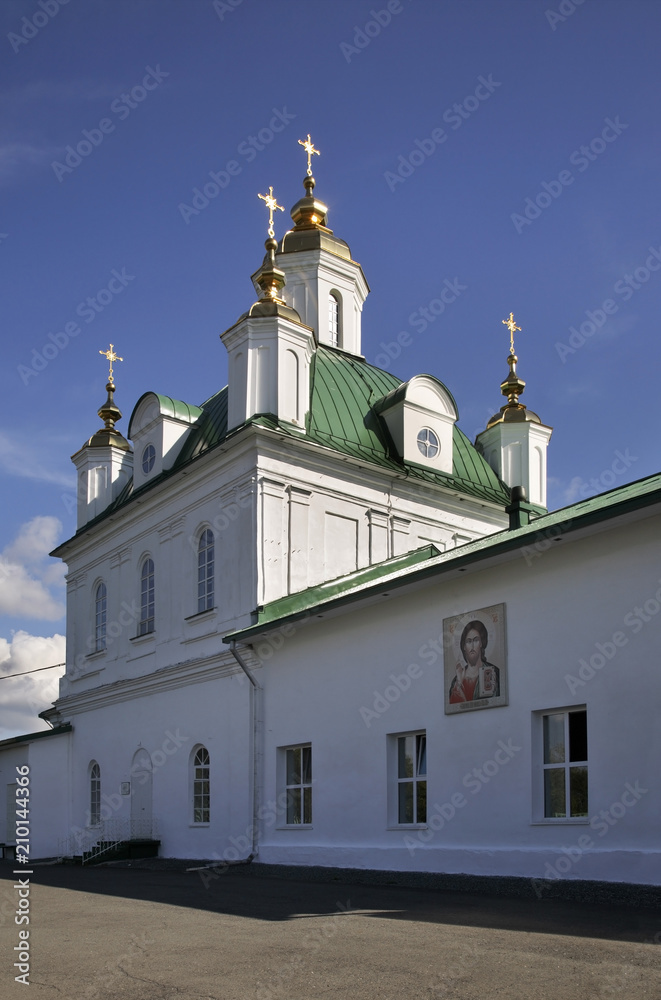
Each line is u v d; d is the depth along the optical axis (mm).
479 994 7102
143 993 7484
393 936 9859
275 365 26422
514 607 16125
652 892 12656
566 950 8672
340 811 19656
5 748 37156
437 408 30453
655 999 6793
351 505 27188
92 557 34656
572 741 15062
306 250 35000
